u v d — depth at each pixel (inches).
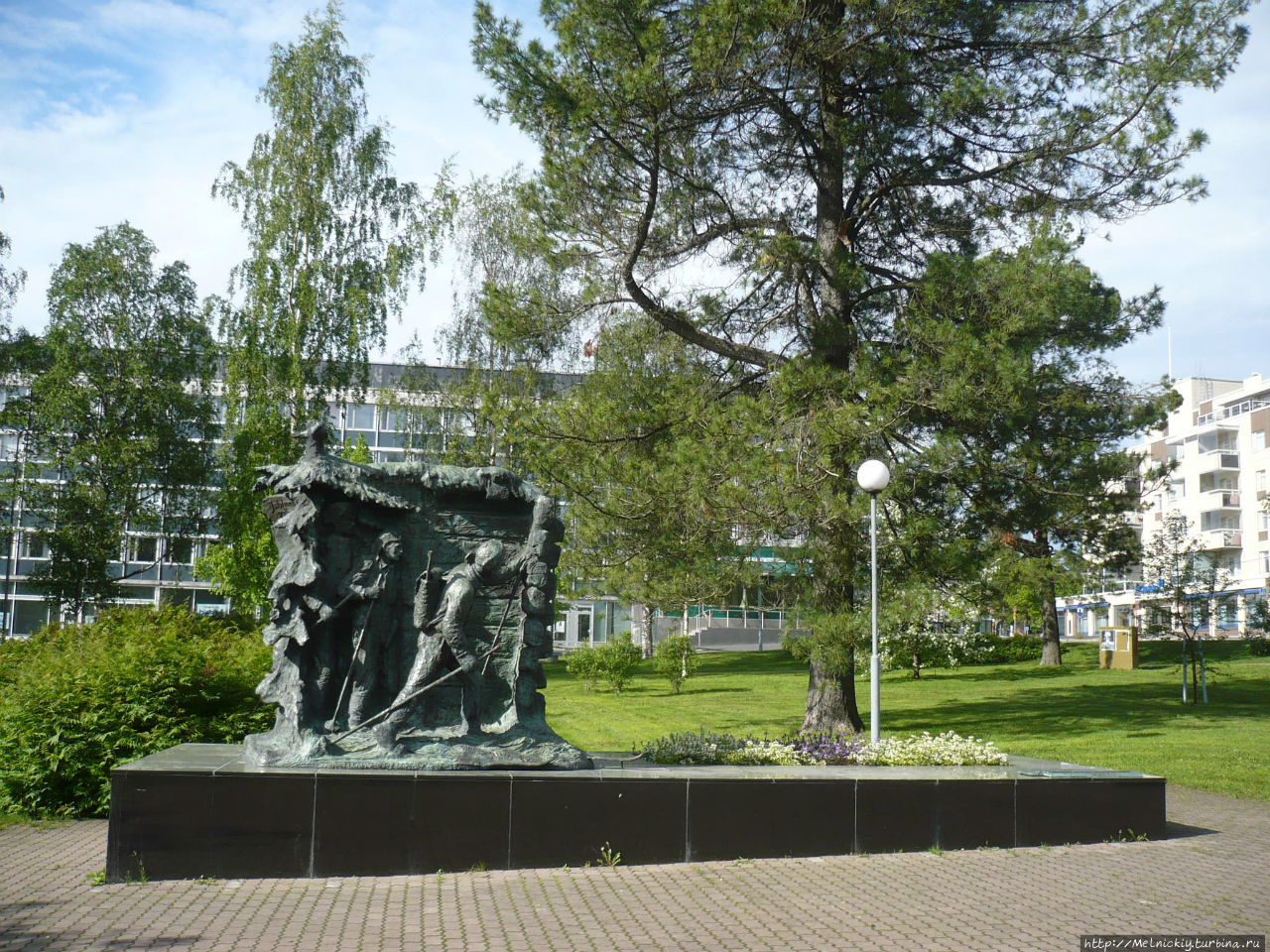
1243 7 586.9
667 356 703.1
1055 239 576.1
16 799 420.5
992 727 739.4
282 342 1098.1
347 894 285.6
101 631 529.3
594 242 652.1
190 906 272.2
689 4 590.2
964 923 267.3
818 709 670.5
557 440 645.9
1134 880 316.5
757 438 581.3
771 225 682.8
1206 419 2379.4
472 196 1299.2
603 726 757.9
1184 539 976.9
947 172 658.2
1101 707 852.6
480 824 319.3
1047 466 649.0
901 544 608.1
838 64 594.9
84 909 268.7
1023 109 637.3
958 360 544.7
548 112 594.6
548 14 593.3
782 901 286.4
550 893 289.6
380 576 350.6
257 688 340.8
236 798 306.7
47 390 1352.1
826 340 622.5
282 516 353.4
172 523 1449.3
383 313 1134.4
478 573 360.2
